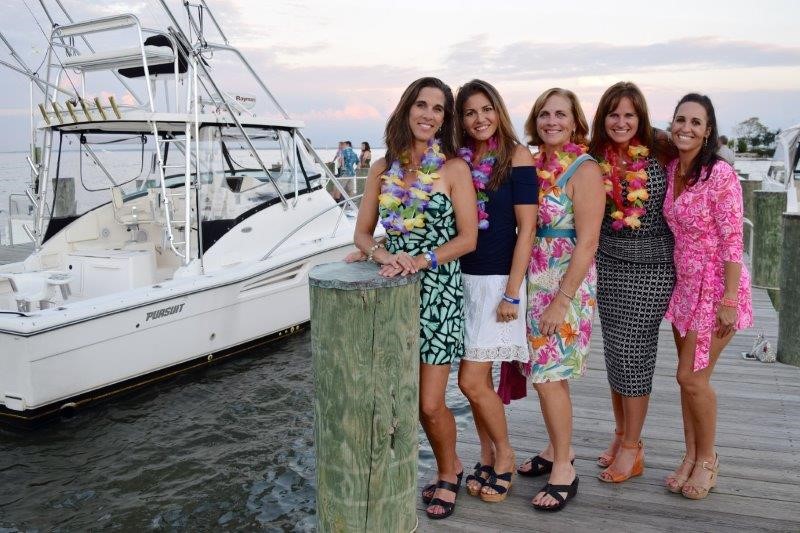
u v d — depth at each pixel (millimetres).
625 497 2898
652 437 3531
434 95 2527
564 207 2672
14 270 6191
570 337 2721
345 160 15594
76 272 6328
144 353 5562
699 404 2805
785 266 4742
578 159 2646
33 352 4812
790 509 2775
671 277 2799
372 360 2248
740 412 3863
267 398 5562
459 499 2914
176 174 6785
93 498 4012
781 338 4820
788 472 3100
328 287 2223
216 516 3783
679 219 2684
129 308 5332
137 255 6156
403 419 2352
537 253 2752
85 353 5137
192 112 6375
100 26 5961
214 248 6285
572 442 3496
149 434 4902
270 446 4684
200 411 5305
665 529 2654
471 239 2531
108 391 5449
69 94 6262
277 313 6758
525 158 2635
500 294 2674
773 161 13180
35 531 3660
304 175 7301
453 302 2576
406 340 2309
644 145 2748
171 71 6488
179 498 3996
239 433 4906
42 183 6359
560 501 2785
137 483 4191
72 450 4668
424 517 2783
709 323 2678
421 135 2559
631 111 2688
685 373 2783
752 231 7910
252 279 6320
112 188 6633
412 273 2334
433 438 2742
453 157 2639
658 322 2848
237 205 6539
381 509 2373
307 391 5707
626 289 2826
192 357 5996
